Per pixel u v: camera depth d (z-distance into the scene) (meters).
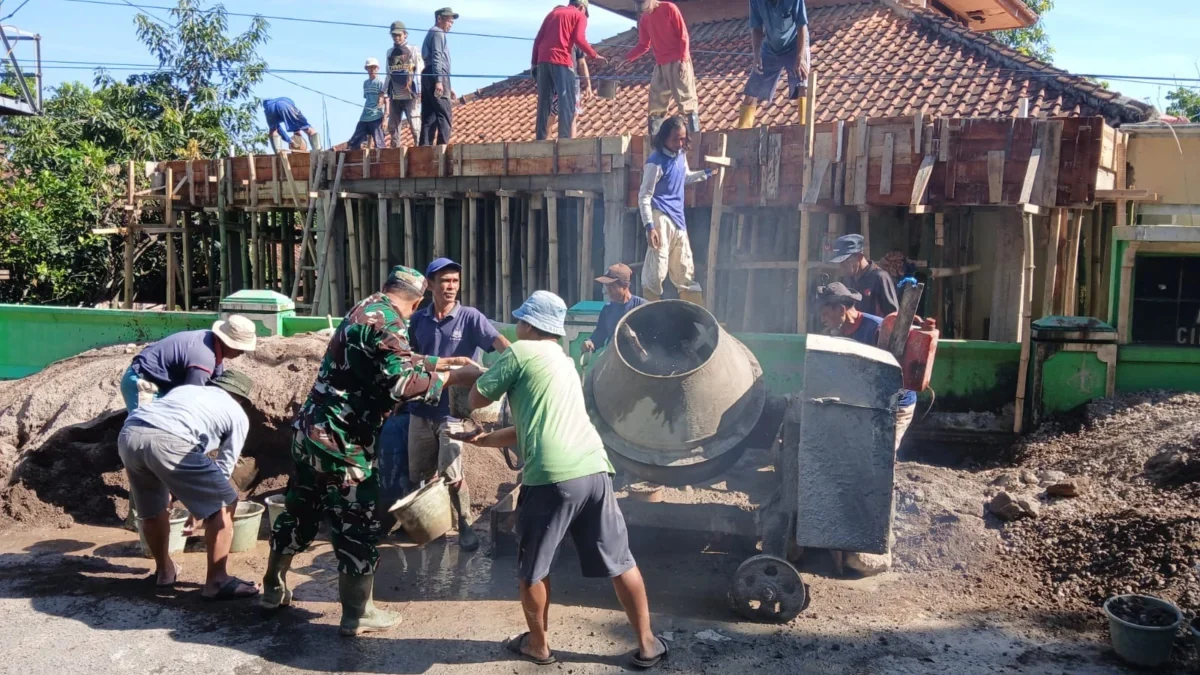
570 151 10.67
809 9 17.05
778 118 13.16
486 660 4.52
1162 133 9.94
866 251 8.88
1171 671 4.29
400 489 6.36
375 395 4.75
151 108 20.39
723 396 5.32
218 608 5.19
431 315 6.14
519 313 4.63
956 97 12.45
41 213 16.16
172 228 14.27
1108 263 10.11
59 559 5.94
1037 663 4.41
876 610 5.05
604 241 10.67
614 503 4.45
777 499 5.41
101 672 4.40
